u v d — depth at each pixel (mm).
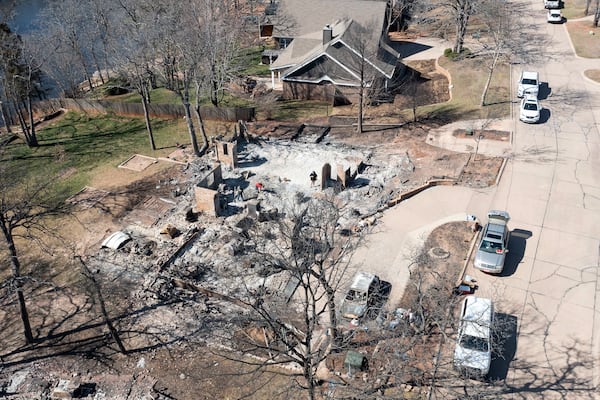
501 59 53500
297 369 23844
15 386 24078
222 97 52469
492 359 23578
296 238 23984
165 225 33625
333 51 48562
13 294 29297
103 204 36344
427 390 22203
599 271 28062
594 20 60156
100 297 23422
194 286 28625
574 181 35219
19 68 49469
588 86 47438
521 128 41594
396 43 63219
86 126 48844
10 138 47219
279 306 26203
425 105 47312
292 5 60438
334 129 44438
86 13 64062
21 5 81750
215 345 25438
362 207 34000
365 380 22578
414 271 28031
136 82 41156
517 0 70938
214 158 40656
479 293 27031
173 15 42625
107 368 24656
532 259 29062
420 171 37250
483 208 33312
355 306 26156
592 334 24578
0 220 24578
